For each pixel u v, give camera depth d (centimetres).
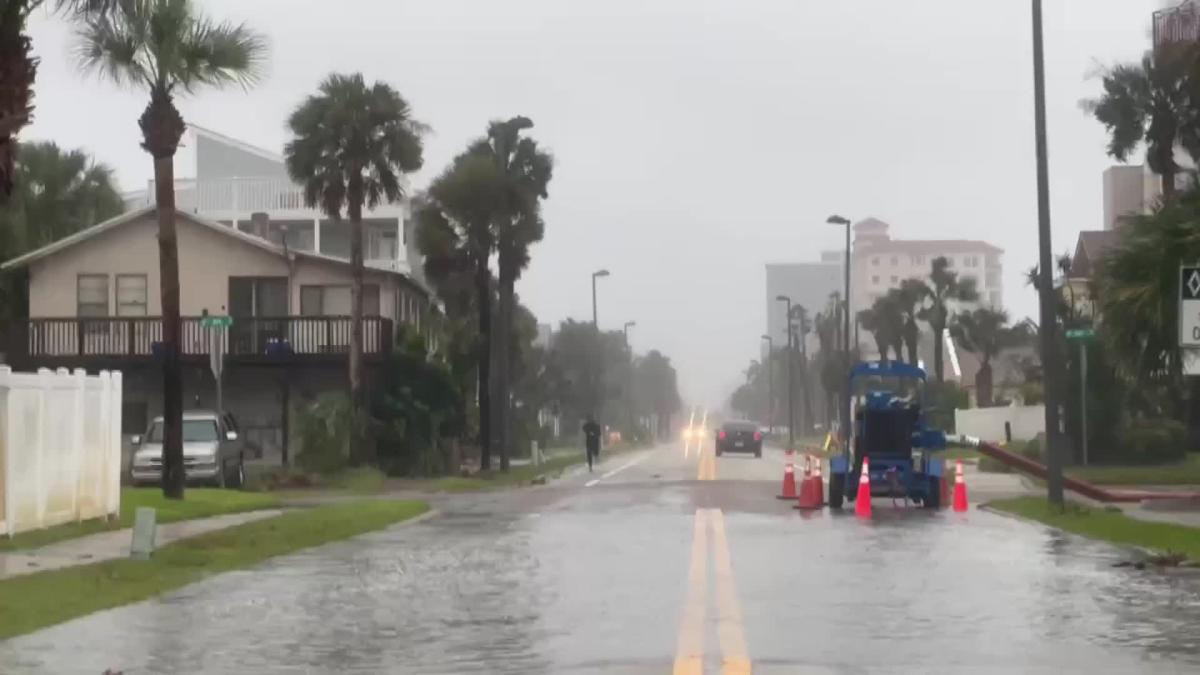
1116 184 11131
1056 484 3472
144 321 6250
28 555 2520
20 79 2331
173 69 3700
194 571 2345
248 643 1623
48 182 7256
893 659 1477
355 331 5825
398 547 2756
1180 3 3319
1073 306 6194
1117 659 1470
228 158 9419
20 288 6538
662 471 6706
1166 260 3359
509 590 2070
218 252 6350
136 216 6328
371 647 1589
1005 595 1970
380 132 5809
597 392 12375
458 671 1439
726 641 1599
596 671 1430
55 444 2903
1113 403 5788
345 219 8231
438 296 7381
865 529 3095
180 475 3838
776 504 3981
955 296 11362
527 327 9638
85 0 3034
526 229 6462
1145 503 3738
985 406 10325
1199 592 1994
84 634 1695
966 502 3775
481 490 5153
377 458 6025
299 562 2494
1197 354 2264
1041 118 3544
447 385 6331
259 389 6341
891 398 3938
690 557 2506
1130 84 5456
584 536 2944
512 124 6644
